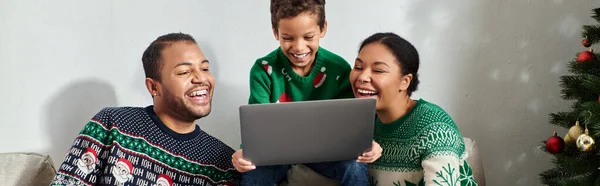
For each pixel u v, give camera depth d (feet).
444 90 6.32
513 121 6.46
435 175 4.54
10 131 6.12
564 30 6.32
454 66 6.28
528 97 6.43
